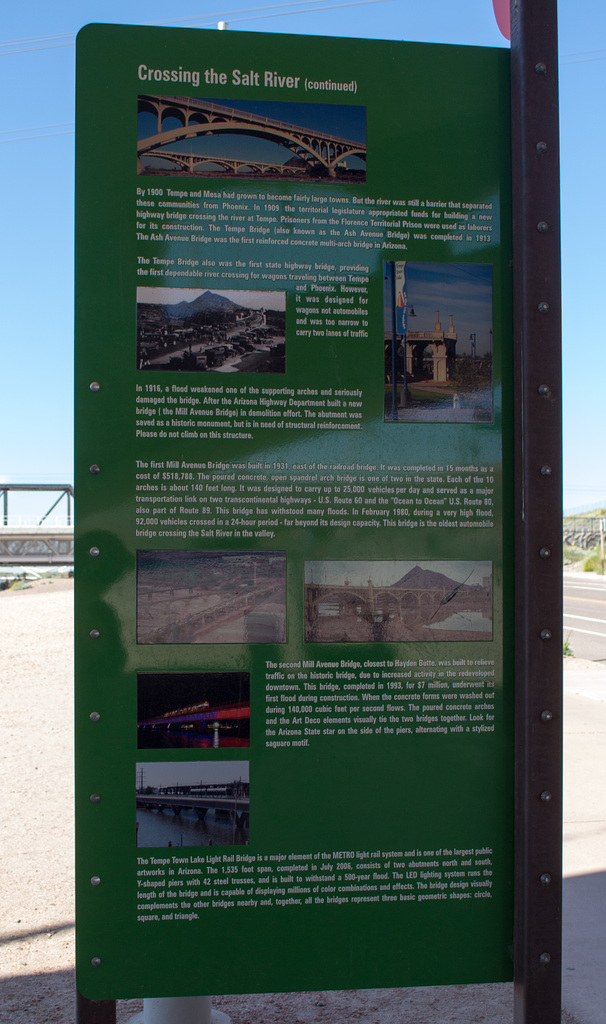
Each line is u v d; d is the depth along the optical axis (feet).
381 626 7.36
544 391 7.27
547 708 7.17
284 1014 9.93
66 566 160.86
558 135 7.32
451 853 7.34
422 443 7.45
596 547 165.27
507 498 7.51
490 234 7.55
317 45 7.43
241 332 7.32
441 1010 10.03
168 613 7.20
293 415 7.35
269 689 7.27
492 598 7.47
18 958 11.02
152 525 7.22
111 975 7.09
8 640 46.34
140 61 7.29
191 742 7.18
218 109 7.32
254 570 7.29
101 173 7.23
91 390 7.18
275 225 7.35
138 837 7.11
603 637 52.42
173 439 7.25
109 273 7.22
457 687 7.40
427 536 7.43
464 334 7.50
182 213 7.29
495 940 7.38
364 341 7.41
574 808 16.99
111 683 7.15
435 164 7.50
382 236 7.45
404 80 7.50
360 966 7.26
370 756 7.32
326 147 7.41
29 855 14.71
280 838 7.22
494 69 7.59
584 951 11.28
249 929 7.19
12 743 23.02
